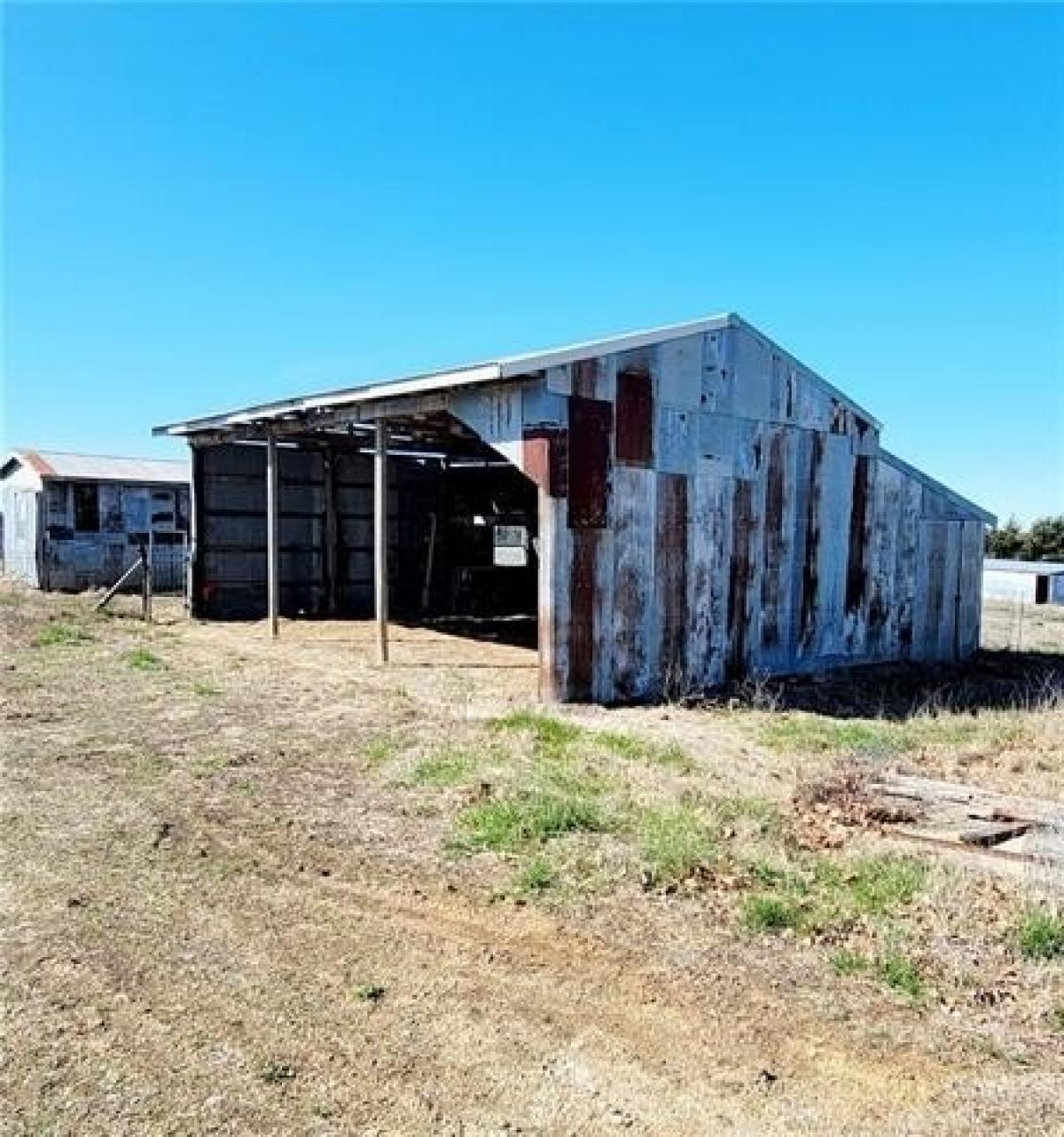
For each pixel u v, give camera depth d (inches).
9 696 317.7
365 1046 114.6
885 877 167.5
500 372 307.4
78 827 189.8
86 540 733.9
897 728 314.5
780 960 137.4
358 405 409.1
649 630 354.6
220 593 594.9
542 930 145.7
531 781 216.7
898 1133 99.9
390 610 669.9
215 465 590.9
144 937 142.3
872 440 457.1
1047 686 419.5
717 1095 106.1
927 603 494.3
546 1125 100.2
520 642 517.7
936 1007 125.3
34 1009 121.0
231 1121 99.4
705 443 374.3
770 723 315.6
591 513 331.9
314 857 174.9
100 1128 97.7
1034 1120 101.9
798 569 420.5
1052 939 141.0
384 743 256.5
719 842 183.0
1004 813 211.6
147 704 310.7
